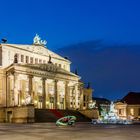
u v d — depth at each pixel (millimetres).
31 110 79375
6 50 94250
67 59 118812
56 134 34656
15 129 45500
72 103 112750
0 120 86875
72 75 111188
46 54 107875
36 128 48500
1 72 92000
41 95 103250
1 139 28594
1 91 91500
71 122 61781
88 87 130250
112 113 92312
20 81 95938
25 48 100438
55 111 93375
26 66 93938
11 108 84812
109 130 42906
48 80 103688
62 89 110625
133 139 28219
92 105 108688
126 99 151375
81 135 33156
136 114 143375
